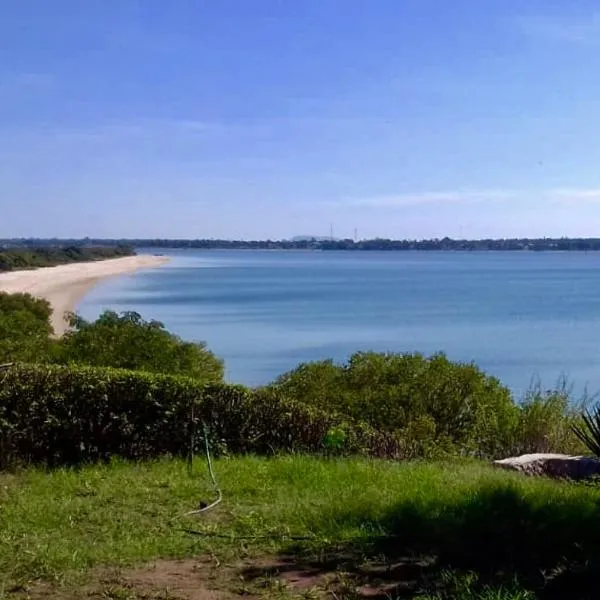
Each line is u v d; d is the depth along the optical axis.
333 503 7.82
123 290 87.56
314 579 5.93
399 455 11.65
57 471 9.92
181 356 14.10
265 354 37.72
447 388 13.30
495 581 5.66
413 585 5.70
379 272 150.62
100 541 6.89
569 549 6.33
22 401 10.59
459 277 127.06
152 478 9.39
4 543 6.75
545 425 12.77
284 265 198.50
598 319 56.03
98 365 13.48
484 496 7.71
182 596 5.59
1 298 25.41
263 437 11.23
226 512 7.88
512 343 41.97
